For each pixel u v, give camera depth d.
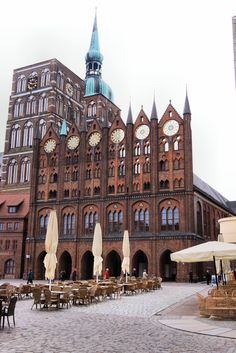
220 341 14.23
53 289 26.86
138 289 39.91
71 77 113.81
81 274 70.50
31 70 109.06
